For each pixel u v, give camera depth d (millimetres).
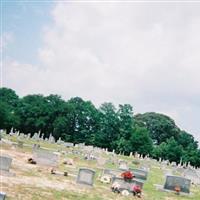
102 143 111000
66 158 43938
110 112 113312
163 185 31531
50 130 111000
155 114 137625
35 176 24422
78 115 116625
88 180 24422
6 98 121062
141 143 99812
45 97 116125
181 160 100875
